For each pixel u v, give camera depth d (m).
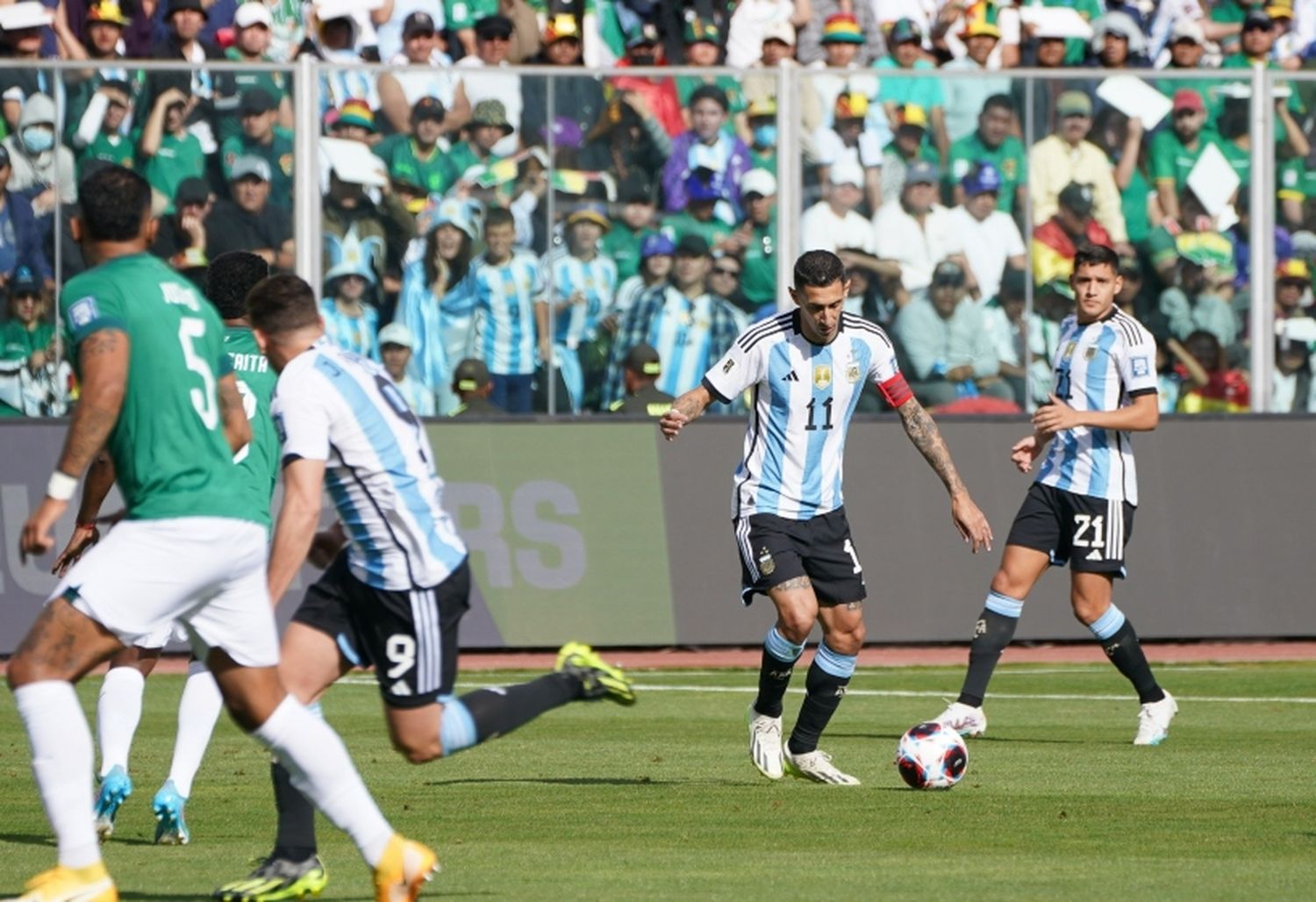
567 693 21.38
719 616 54.00
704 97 53.84
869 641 54.16
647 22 61.66
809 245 54.66
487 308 53.31
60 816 18.22
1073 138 55.44
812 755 30.20
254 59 57.31
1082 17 63.38
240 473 21.75
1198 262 56.31
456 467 53.06
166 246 51.44
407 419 20.33
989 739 36.69
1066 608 55.53
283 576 19.53
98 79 51.12
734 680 48.22
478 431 53.31
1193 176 56.12
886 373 30.77
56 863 22.55
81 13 57.06
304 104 51.84
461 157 52.81
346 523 20.28
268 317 20.05
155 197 51.34
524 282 53.44
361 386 20.06
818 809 27.06
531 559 53.22
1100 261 36.72
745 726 39.12
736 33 62.25
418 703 20.44
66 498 18.11
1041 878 20.98
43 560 50.94
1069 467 36.28
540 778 30.81
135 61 51.22
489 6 60.56
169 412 18.36
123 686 25.25
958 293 55.19
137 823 26.31
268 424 25.00
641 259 54.00
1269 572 55.97
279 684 18.91
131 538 18.23
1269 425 56.50
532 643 52.75
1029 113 55.22
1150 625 55.25
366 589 20.42
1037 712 41.72
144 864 22.36
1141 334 36.56
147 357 18.33
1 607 50.62
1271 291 56.66
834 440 30.28
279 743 18.61
